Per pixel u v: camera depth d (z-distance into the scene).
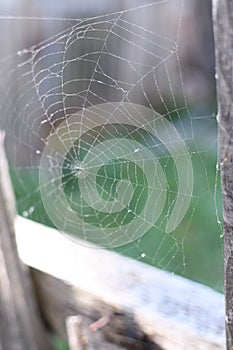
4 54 3.01
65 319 1.03
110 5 3.18
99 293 0.93
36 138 2.29
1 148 1.04
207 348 0.79
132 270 0.94
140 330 0.87
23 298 1.05
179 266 1.53
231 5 0.50
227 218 0.59
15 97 2.39
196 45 3.49
